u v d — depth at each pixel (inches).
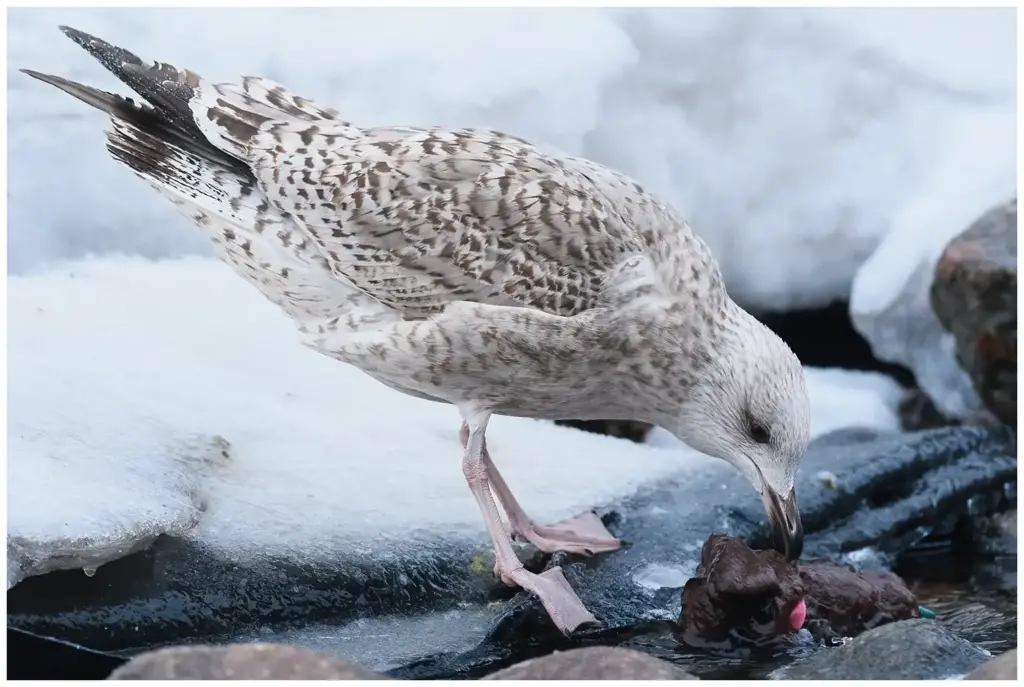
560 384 199.6
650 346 196.5
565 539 213.6
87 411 213.6
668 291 196.5
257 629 190.9
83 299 253.9
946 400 294.7
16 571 178.2
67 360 228.7
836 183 315.9
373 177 197.3
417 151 199.6
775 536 202.8
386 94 294.7
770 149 315.6
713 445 205.2
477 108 294.4
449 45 300.0
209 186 202.5
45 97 279.9
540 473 235.6
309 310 205.9
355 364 206.7
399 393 249.8
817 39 316.5
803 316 319.0
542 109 296.7
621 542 216.1
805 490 237.0
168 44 290.5
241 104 204.2
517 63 297.6
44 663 181.5
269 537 201.2
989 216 285.9
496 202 195.8
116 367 231.1
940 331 297.3
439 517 213.6
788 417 196.4
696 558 214.2
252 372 244.2
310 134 202.2
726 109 315.6
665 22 312.3
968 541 251.9
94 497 190.4
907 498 245.9
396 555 203.0
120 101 202.5
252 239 202.4
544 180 198.1
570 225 194.5
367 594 197.6
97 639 183.8
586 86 298.8
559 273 193.8
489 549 208.4
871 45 317.1
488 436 248.2
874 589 195.9
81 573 187.0
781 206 316.2
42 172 277.7
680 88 312.8
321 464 221.6
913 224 301.7
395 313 199.9
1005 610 213.2
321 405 240.1
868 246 315.3
